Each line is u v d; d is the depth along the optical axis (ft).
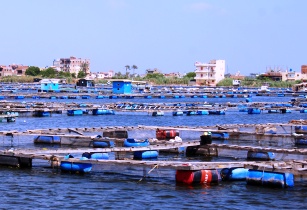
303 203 102.22
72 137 172.65
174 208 98.63
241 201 103.14
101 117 290.56
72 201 102.73
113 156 151.23
